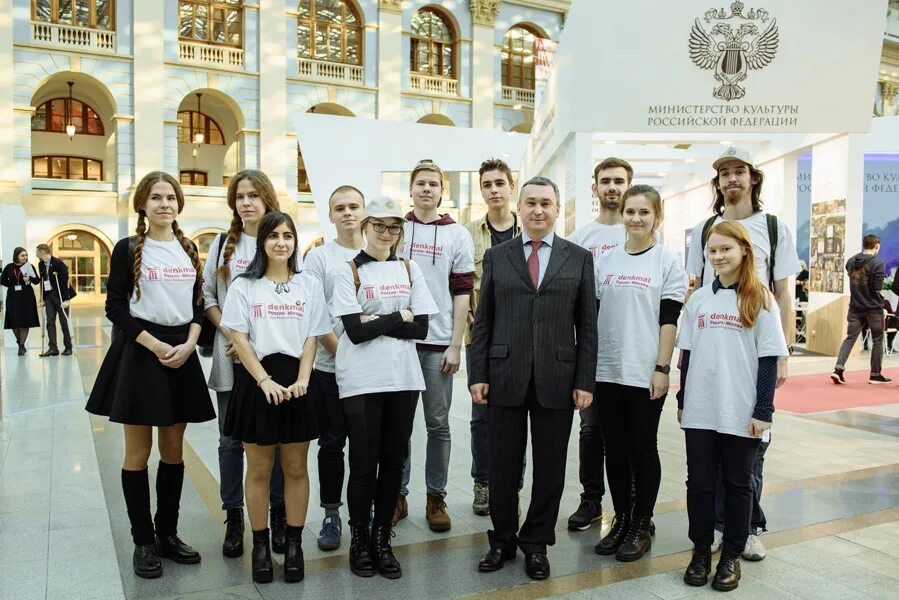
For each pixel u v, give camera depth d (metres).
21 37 21.22
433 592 3.02
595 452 3.87
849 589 3.02
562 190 10.86
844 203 11.01
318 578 3.16
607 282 3.60
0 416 6.53
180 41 23.34
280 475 3.61
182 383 3.26
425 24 27.39
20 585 3.04
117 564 3.28
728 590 3.01
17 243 21.06
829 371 9.73
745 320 3.09
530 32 29.28
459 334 3.89
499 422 3.35
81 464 4.96
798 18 8.75
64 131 25.30
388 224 3.37
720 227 3.19
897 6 31.64
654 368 3.44
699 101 8.90
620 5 8.80
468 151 10.51
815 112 8.88
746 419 3.08
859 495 4.29
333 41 25.92
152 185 3.24
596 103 8.97
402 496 3.92
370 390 3.25
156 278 3.20
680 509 4.10
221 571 3.23
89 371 9.64
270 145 24.31
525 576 3.18
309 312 3.26
